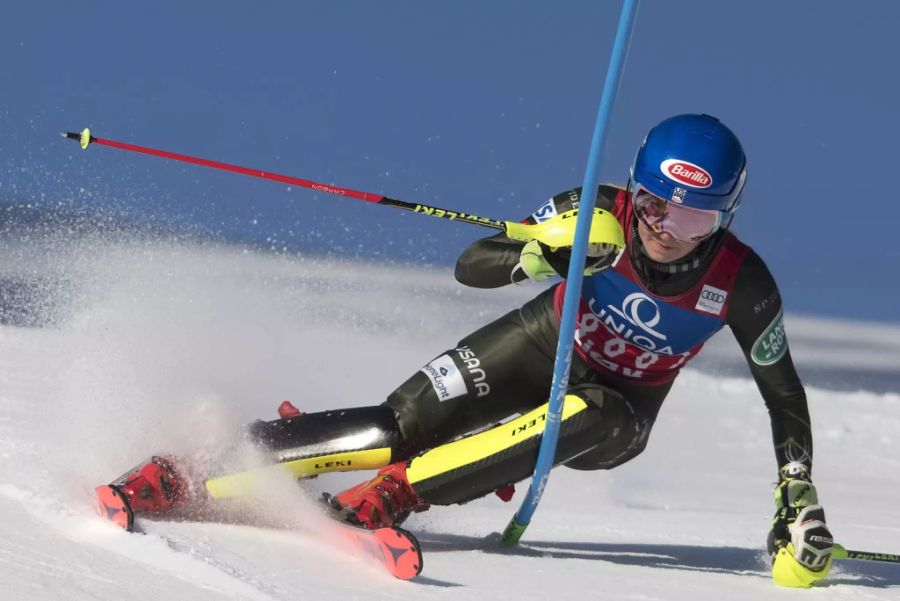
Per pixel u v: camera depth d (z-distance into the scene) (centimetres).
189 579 878
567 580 1074
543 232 1084
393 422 1217
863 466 2403
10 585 763
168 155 1169
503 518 1548
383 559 993
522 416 1170
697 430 2655
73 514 1005
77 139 1172
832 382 3697
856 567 1315
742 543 1464
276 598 857
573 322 1052
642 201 1111
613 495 1886
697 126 1100
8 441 1200
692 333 1196
